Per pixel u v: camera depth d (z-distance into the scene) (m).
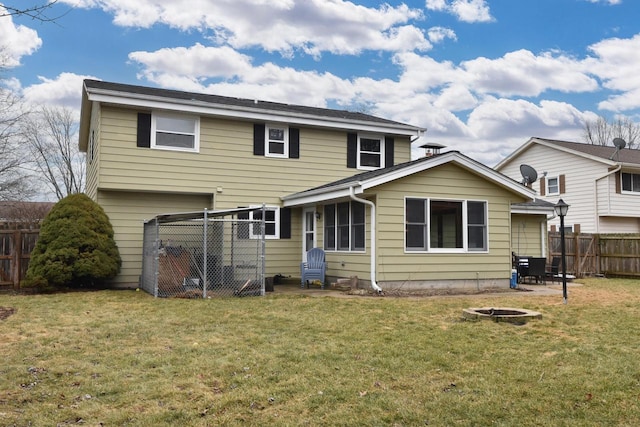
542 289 13.62
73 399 4.52
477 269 13.27
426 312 9.12
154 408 4.34
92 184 15.46
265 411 4.32
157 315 8.62
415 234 12.73
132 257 14.05
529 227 17.28
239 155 14.87
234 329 7.48
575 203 24.56
